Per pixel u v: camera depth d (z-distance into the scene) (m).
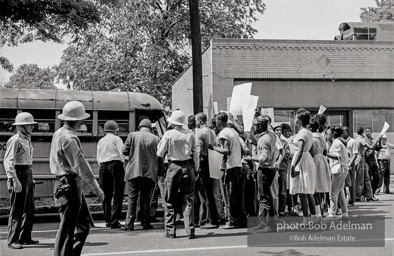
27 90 13.33
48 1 17.28
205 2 34.03
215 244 8.83
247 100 11.31
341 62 23.50
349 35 27.58
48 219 12.84
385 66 23.78
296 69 23.14
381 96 23.88
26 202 8.91
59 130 6.93
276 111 23.09
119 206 10.97
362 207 13.76
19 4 16.91
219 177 10.26
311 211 10.09
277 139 10.89
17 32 18.88
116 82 33.22
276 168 9.91
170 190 9.47
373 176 16.47
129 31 33.09
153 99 14.17
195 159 9.55
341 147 10.95
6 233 10.70
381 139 18.03
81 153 6.78
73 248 6.95
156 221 12.08
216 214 10.62
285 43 23.08
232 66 22.77
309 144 9.89
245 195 11.12
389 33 27.27
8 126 12.99
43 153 13.11
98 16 18.50
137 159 10.45
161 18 33.50
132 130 13.78
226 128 10.19
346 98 23.61
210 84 22.98
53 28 18.86
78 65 33.84
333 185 11.03
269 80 23.03
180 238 9.48
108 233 10.22
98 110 13.57
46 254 8.21
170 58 34.25
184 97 29.47
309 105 23.31
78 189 6.84
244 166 10.49
